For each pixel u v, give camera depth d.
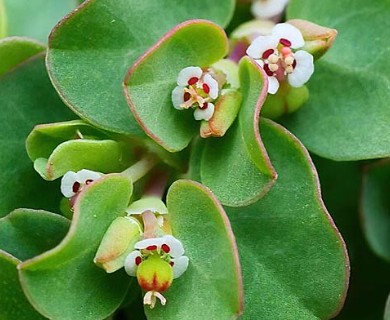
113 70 0.05
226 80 0.05
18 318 0.05
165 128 0.05
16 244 0.05
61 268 0.05
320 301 0.05
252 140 0.05
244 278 0.05
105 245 0.05
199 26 0.05
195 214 0.05
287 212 0.05
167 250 0.05
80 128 0.05
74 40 0.05
